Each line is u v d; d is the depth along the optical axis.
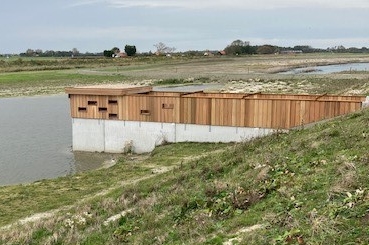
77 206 15.16
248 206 10.23
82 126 28.28
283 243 7.39
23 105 53.19
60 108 49.91
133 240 10.41
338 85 56.91
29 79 81.56
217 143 25.33
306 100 23.41
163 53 185.88
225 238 8.61
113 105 27.42
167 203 12.44
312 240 7.15
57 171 23.91
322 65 136.12
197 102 25.66
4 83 76.00
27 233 12.35
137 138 27.17
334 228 7.36
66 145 30.52
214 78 78.06
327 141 13.77
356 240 6.88
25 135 34.31
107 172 21.77
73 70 103.12
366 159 10.55
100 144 28.05
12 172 23.92
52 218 13.77
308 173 11.04
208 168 15.27
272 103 24.09
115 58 147.00
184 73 92.31
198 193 12.30
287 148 14.77
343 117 18.81
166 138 26.56
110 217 12.95
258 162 13.84
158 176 17.70
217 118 25.34
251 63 133.88
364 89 42.97
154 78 81.31
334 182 9.56
